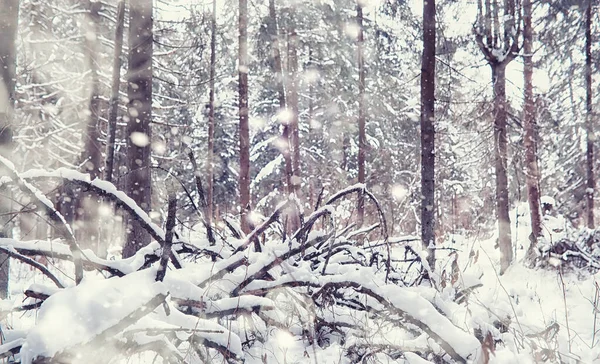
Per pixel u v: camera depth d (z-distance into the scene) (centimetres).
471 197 2891
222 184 2792
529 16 1377
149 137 917
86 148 1529
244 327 383
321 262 511
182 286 321
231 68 1986
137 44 918
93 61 1436
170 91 1836
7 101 579
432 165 953
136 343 279
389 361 343
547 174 2394
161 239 386
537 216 1285
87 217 1333
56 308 259
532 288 746
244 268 415
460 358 303
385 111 2148
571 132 2145
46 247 363
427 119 973
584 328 457
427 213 930
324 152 2525
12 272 856
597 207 2417
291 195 427
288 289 395
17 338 279
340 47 1970
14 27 591
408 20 1304
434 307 354
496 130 1274
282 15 1825
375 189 2258
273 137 2597
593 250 1050
